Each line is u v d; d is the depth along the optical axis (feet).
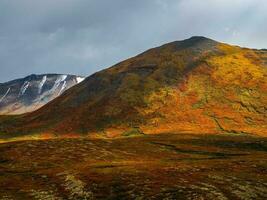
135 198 251.80
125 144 519.60
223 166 346.74
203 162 380.58
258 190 262.47
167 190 263.90
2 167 398.21
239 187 268.62
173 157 443.32
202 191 258.98
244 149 512.63
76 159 422.82
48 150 466.70
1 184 306.96
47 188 286.25
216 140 566.36
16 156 440.04
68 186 287.48
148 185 277.44
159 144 527.81
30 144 503.20
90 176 313.53
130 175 312.50
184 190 262.26
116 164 377.30
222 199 243.60
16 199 259.19
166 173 318.24
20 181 316.60
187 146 515.50
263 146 524.11
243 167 338.95
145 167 350.23
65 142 518.37
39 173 345.31
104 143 520.42
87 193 267.39
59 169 362.53
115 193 264.93
